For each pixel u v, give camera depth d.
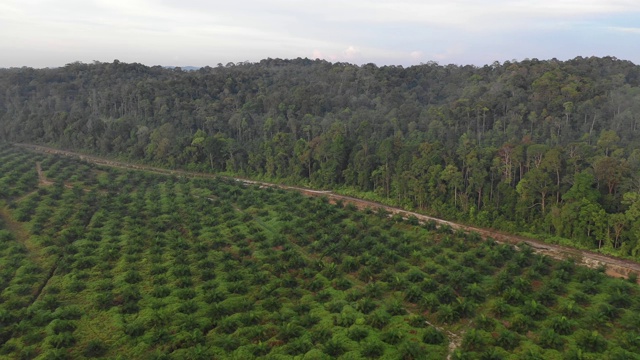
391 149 114.50
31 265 77.31
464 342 56.50
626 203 81.31
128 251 82.44
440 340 57.94
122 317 63.59
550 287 68.19
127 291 68.06
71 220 97.56
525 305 63.41
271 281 72.38
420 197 104.94
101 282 72.50
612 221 80.56
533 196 91.88
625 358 52.56
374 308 65.19
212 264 77.88
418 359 54.28
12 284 72.25
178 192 119.50
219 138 145.50
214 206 108.00
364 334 58.72
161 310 64.62
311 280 73.12
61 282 73.12
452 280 70.25
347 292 69.88
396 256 79.50
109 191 120.00
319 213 100.38
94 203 109.06
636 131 117.50
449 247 85.12
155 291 68.94
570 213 84.50
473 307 64.88
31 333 59.41
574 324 59.94
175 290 69.94
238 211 107.06
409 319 62.09
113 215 100.88
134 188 124.44
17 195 112.50
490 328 60.00
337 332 59.75
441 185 102.81
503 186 96.69
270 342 57.66
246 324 61.12
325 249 82.94
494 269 77.06
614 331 58.78
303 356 54.97
